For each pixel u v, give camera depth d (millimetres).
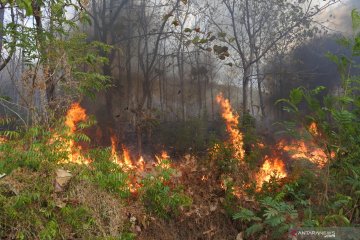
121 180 3568
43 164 3330
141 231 3537
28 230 2775
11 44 4805
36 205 2963
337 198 3604
